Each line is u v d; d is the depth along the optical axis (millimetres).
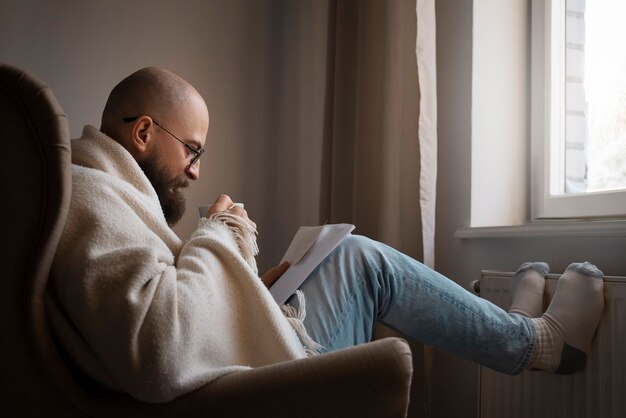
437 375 1992
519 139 1933
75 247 837
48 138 778
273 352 911
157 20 2682
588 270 1347
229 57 2764
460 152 1936
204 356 839
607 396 1292
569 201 1741
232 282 936
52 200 777
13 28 2523
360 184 2156
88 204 877
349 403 743
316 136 2691
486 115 1904
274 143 2783
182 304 818
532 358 1290
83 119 2572
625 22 1647
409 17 2020
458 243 1933
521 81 1943
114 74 2615
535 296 1423
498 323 1269
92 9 2611
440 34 2068
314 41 2734
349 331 1202
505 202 1911
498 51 1927
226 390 777
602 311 1319
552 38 1860
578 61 1799
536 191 1878
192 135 1225
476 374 1810
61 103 2557
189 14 2723
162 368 768
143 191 1059
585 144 1762
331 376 744
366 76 2182
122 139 1177
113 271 811
